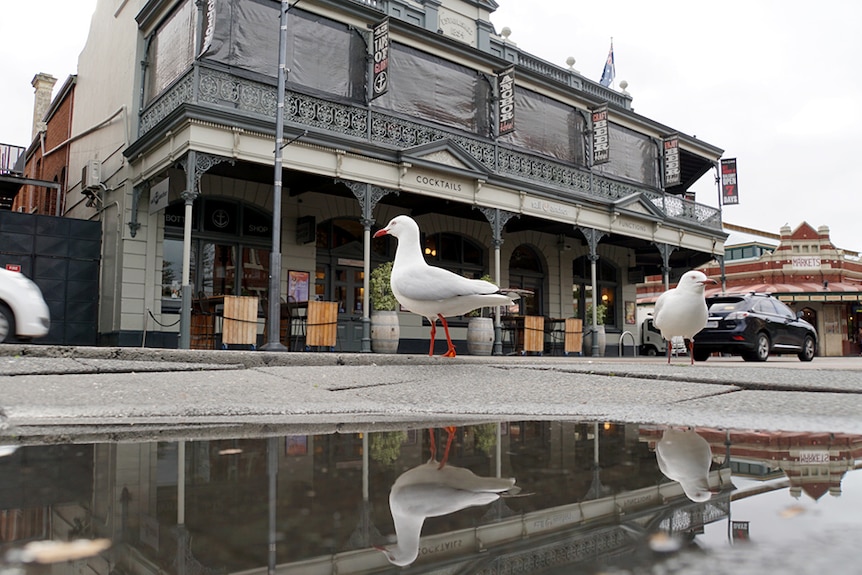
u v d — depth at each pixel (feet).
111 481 4.14
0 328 22.94
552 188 54.95
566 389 11.78
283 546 2.61
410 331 55.21
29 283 24.04
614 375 14.30
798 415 8.62
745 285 116.98
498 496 3.68
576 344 53.93
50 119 69.00
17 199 81.92
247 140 38.42
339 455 5.37
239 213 46.62
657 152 70.79
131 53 47.11
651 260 79.30
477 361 18.26
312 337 38.78
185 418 8.73
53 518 3.11
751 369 16.62
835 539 2.60
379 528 2.91
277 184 35.19
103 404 9.27
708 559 2.33
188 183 36.09
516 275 64.80
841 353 111.24
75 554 2.46
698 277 21.98
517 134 57.77
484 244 61.05
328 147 41.68
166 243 44.09
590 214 58.75
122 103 47.55
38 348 14.76
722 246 74.13
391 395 11.03
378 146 43.65
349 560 2.39
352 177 42.86
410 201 53.11
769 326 41.19
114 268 44.06
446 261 59.00
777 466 4.76
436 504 3.45
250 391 10.82
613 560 2.34
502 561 2.36
